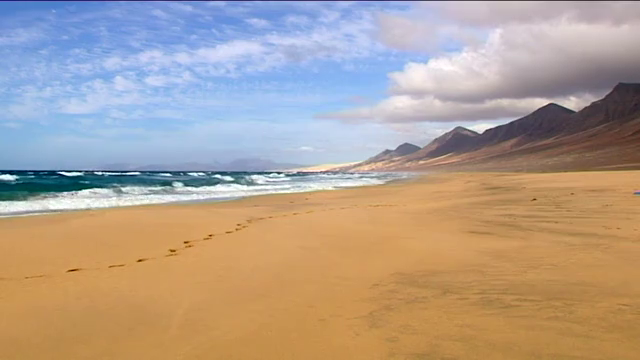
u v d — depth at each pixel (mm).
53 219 11703
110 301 4961
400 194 24406
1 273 6297
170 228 10430
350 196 23094
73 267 6703
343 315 4371
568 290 4742
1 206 15625
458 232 9320
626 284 4859
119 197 20688
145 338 3924
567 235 8281
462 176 61875
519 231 9094
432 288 5176
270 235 9328
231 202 19141
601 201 13633
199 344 3766
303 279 5820
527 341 3467
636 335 3461
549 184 26266
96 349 3717
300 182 43188
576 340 3426
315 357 3438
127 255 7543
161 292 5293
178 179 41062
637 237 7645
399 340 3664
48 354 3639
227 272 6234
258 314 4477
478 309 4305
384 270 6215
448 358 3262
